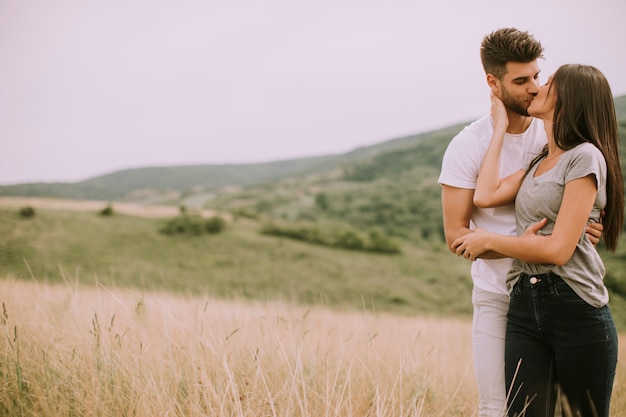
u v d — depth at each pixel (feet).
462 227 8.46
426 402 9.70
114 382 8.38
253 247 236.63
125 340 9.70
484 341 8.27
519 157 8.70
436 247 266.77
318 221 381.60
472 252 7.78
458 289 192.44
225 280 190.90
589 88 7.29
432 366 11.94
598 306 6.99
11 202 255.70
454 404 10.34
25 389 8.21
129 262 201.57
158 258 213.46
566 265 7.07
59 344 9.77
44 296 14.55
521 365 7.44
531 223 7.57
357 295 180.65
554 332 7.10
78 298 13.52
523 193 7.72
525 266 7.45
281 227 258.57
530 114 7.95
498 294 8.25
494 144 8.22
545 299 7.16
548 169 7.61
